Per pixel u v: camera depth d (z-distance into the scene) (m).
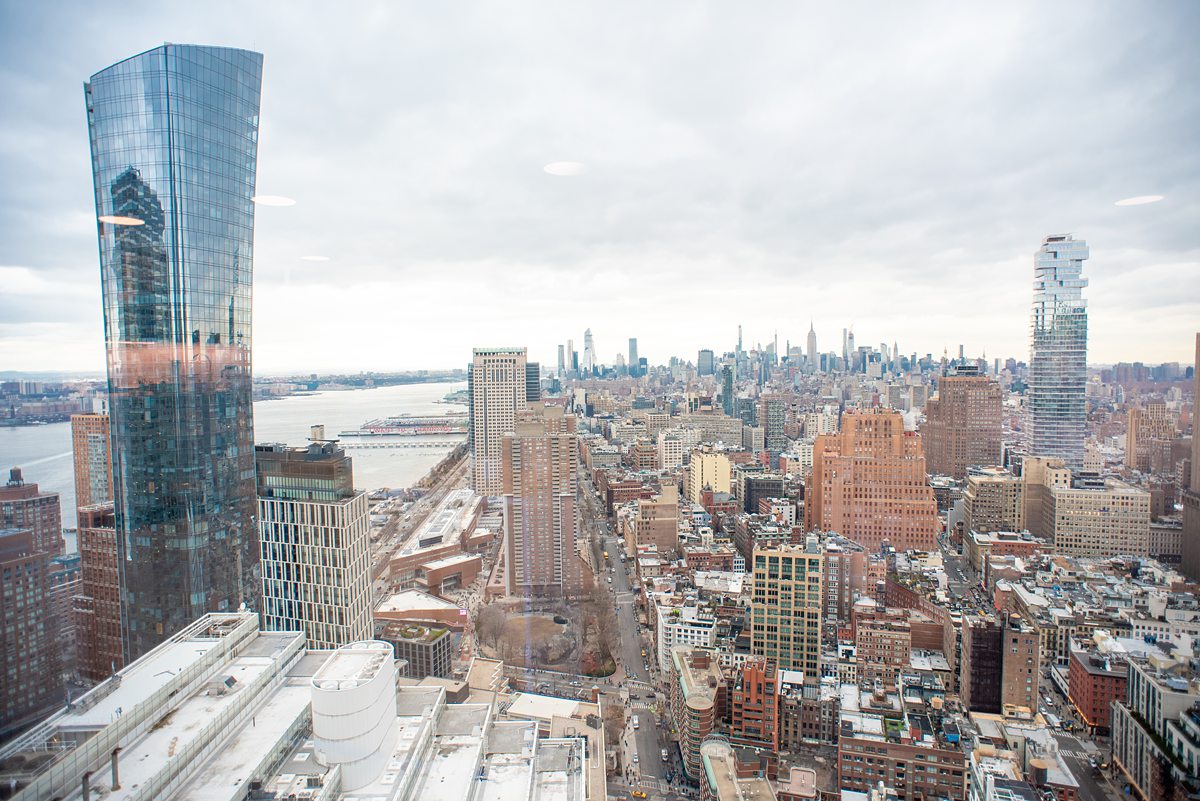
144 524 96.00
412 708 66.88
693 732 105.75
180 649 59.19
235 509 105.25
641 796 103.62
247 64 108.69
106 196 95.88
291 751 54.72
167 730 50.50
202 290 103.81
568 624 156.75
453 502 179.88
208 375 104.19
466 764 61.53
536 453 167.88
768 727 102.19
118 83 96.94
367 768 53.44
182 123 99.88
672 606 157.50
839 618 144.38
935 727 97.12
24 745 44.47
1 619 75.69
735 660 126.12
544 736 108.50
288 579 105.00
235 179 109.25
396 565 152.62
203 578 100.25
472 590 154.88
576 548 169.62
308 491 104.25
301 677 63.72
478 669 126.00
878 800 88.50
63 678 81.25
